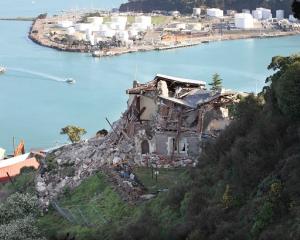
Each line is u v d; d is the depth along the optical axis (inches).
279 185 1696.6
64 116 6702.8
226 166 2069.4
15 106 7283.5
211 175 2113.7
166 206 2113.7
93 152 2979.8
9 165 3951.8
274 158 1908.2
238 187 1887.3
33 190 2866.6
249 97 2327.8
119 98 7524.6
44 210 2573.8
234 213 1802.4
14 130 6200.8
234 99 2827.3
